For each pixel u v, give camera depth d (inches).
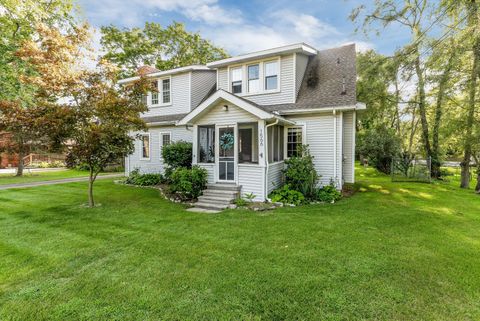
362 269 148.0
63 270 153.1
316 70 442.9
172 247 185.3
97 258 168.9
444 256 165.2
